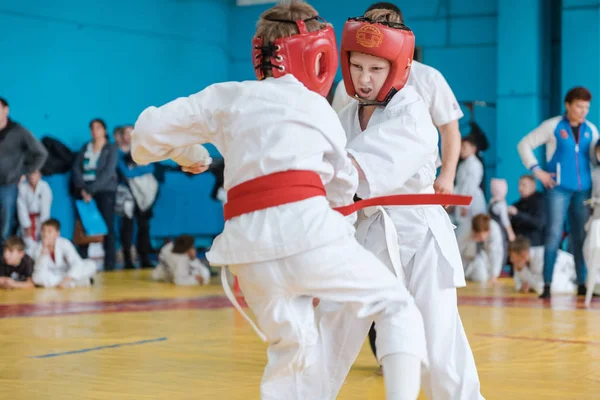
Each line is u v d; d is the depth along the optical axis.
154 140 3.02
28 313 8.34
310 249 2.75
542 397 4.25
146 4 17.00
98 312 8.44
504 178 15.78
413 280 3.37
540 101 15.91
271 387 3.12
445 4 16.73
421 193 3.35
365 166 3.06
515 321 7.53
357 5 17.39
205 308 8.87
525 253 10.67
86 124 16.09
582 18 15.05
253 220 2.83
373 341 4.82
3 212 12.39
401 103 3.33
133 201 15.22
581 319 7.70
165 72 17.30
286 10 3.04
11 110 15.01
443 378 3.30
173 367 5.14
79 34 16.00
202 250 16.73
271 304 2.88
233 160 2.91
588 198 9.79
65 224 14.66
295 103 2.90
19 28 15.14
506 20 15.81
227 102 3.02
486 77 16.45
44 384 4.58
